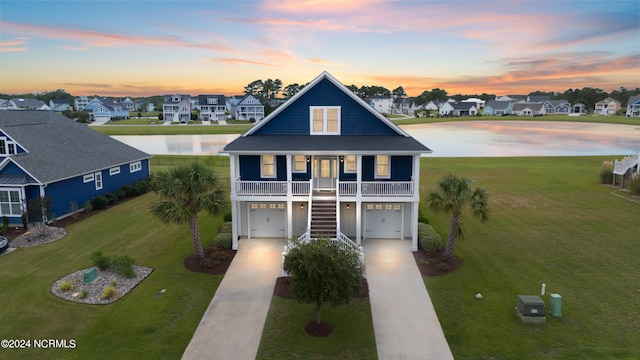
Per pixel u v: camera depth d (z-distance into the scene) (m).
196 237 20.84
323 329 14.77
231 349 13.69
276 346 13.87
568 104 188.75
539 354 13.37
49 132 33.25
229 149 22.59
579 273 19.62
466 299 17.14
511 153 67.69
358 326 15.12
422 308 16.44
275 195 23.00
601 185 40.25
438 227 27.42
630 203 33.06
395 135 25.22
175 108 144.75
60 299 16.67
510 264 20.78
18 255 21.50
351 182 22.80
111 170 34.50
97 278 18.62
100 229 26.20
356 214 23.44
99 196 31.62
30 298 16.72
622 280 18.81
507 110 179.25
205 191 20.22
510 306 16.50
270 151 22.36
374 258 21.62
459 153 68.00
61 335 14.28
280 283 18.52
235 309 16.25
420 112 192.62
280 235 24.83
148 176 41.22
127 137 93.31
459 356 13.38
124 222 27.84
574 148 73.88
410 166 24.83
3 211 26.36
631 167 37.66
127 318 15.44
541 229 26.55
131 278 18.77
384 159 24.84
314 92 25.12
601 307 16.33
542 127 121.38
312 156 25.02
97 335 14.33
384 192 22.94
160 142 83.56
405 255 22.05
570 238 24.73
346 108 25.19
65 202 28.72
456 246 23.50
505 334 14.55
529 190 38.19
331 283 13.77
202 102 142.62
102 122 137.25
